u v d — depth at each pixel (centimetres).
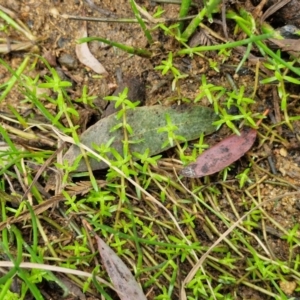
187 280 40
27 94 41
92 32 43
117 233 39
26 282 37
